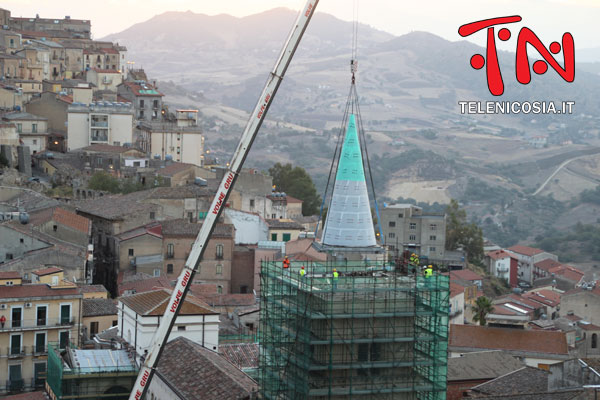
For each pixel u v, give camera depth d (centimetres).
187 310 10694
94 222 17988
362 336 7819
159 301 10744
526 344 13162
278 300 8212
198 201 18925
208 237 8206
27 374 11919
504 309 18025
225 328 12850
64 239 15600
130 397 8212
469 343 13125
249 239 18888
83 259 14700
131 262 16938
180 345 9788
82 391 9731
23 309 11956
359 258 10162
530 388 10275
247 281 17300
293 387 7925
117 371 9825
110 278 16988
